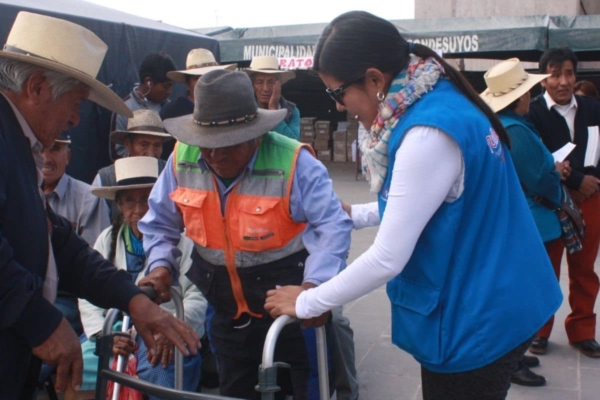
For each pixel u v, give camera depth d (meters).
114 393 2.50
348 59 1.87
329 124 15.63
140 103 5.17
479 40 9.65
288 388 2.65
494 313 1.81
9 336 1.73
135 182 3.24
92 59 1.91
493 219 1.84
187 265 3.25
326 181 2.28
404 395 3.75
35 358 1.92
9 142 1.71
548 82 4.12
